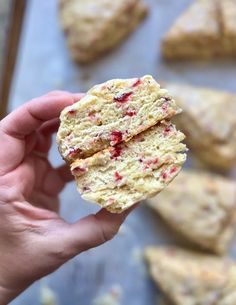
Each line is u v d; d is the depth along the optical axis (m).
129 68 0.33
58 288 0.30
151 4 0.33
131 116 0.18
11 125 0.19
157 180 0.18
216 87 0.33
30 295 0.30
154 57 0.33
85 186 0.18
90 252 0.31
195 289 0.30
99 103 0.18
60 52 0.33
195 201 0.31
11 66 0.32
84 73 0.33
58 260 0.19
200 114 0.31
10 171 0.20
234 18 0.32
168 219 0.31
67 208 0.31
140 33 0.33
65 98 0.19
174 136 0.18
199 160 0.32
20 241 0.19
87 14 0.33
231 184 0.32
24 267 0.19
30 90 0.32
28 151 0.21
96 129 0.18
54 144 0.31
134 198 0.18
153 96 0.18
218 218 0.31
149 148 0.18
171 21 0.33
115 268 0.31
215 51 0.33
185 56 0.33
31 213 0.19
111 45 0.33
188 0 0.34
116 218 0.19
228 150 0.31
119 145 0.18
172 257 0.31
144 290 0.31
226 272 0.30
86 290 0.31
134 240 0.31
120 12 0.32
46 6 0.33
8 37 0.32
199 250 0.32
